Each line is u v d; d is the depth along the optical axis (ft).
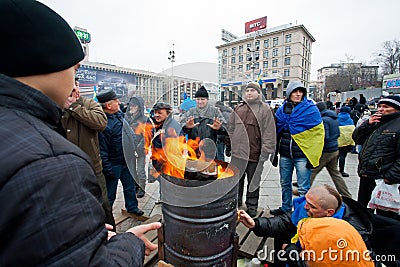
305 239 3.46
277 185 11.45
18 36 1.44
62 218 1.31
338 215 4.20
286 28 139.64
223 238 4.01
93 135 5.99
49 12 1.61
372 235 4.27
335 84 104.83
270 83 95.04
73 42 1.73
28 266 1.22
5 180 1.22
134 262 1.92
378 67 92.22
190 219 3.83
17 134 1.37
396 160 5.90
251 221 4.94
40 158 1.34
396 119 6.22
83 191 1.47
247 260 5.75
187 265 4.04
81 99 5.82
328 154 8.74
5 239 1.21
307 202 4.40
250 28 151.64
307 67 161.99
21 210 1.22
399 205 5.83
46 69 1.55
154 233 6.52
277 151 8.51
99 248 1.52
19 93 1.48
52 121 1.71
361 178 7.28
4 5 1.44
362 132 7.11
